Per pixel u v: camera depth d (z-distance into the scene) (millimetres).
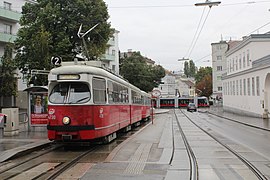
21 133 20984
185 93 144125
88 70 15281
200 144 17172
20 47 33844
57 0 34156
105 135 16516
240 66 55781
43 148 15750
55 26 33938
